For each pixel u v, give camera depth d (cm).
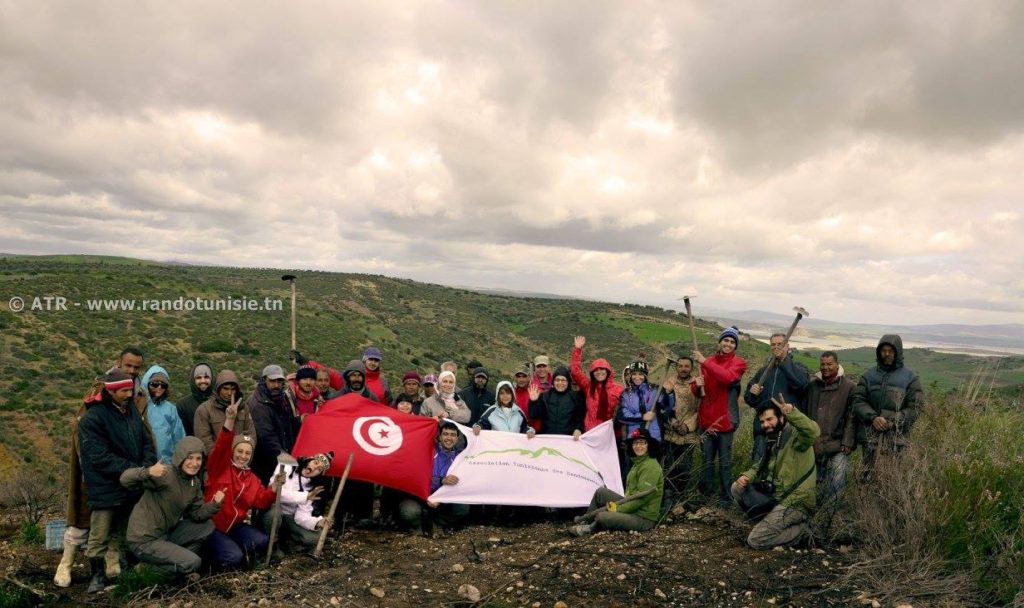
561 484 817
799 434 643
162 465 558
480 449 820
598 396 872
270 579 586
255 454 730
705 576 572
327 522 662
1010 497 596
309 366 830
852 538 632
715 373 777
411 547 705
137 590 562
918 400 681
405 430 778
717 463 842
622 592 546
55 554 680
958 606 494
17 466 2909
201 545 604
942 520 568
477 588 569
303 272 9969
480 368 927
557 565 610
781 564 590
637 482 728
